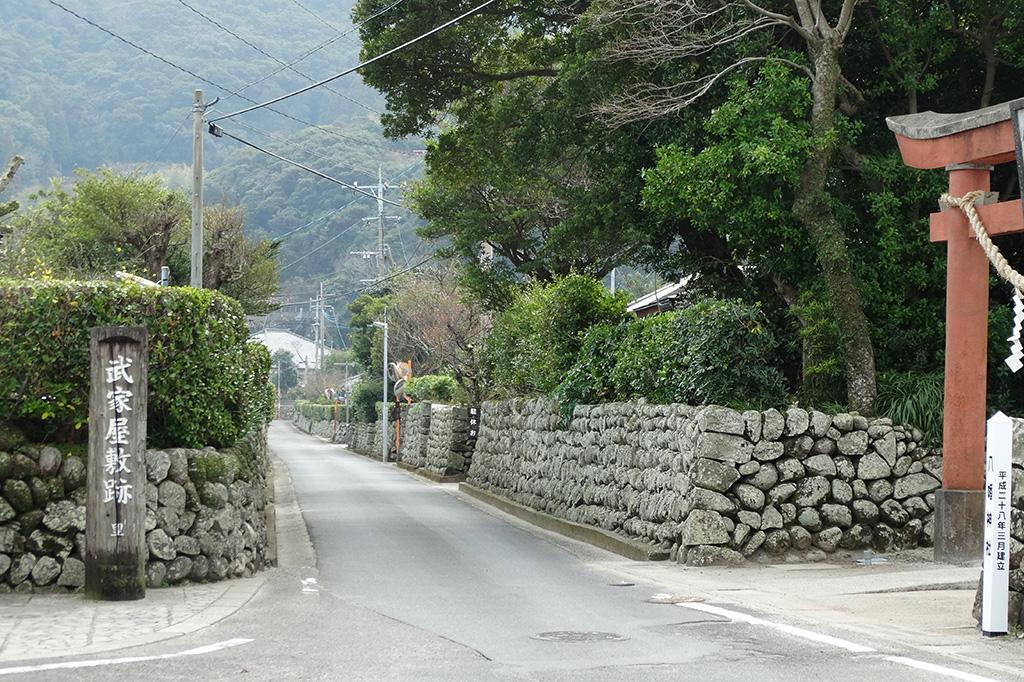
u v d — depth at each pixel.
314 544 18.89
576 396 23.03
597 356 22.61
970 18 19.55
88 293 13.06
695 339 16.84
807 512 16.08
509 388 32.12
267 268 35.84
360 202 91.88
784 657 8.95
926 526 16.47
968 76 20.25
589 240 26.84
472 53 26.09
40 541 12.38
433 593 13.12
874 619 11.12
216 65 120.12
